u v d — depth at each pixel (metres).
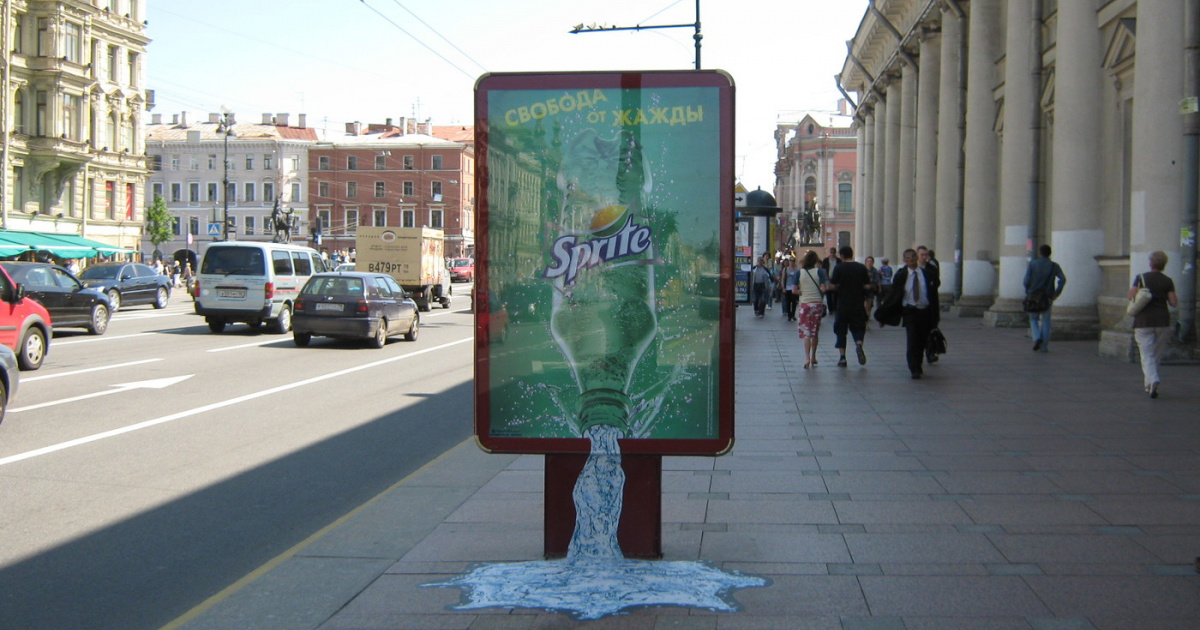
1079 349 17.59
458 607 4.91
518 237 5.36
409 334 23.66
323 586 5.29
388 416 11.79
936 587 5.04
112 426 10.77
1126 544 5.75
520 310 5.38
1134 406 11.05
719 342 5.30
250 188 99.50
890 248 40.81
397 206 99.94
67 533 6.56
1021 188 23.19
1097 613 4.62
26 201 55.16
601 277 5.34
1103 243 18.98
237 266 23.95
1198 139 14.53
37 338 16.08
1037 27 21.38
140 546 6.27
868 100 45.81
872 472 7.84
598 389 5.37
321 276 21.59
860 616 4.64
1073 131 18.92
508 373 5.40
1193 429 9.55
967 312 27.12
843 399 12.09
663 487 7.38
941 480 7.50
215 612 4.93
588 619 4.68
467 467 8.59
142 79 63.75
